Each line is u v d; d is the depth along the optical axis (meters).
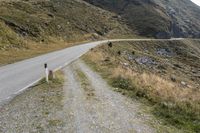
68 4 129.00
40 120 12.45
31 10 91.75
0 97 16.31
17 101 15.49
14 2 90.00
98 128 11.72
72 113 13.56
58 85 20.06
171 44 145.12
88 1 179.88
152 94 17.58
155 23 172.25
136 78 22.31
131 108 14.95
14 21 67.38
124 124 12.35
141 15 180.00
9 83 20.50
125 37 135.38
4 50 45.91
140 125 12.34
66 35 87.56
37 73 25.33
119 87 20.23
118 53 67.19
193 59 131.00
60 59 38.53
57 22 92.75
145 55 80.31
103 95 17.55
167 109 14.61
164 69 67.56
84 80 22.58
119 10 183.50
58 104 15.02
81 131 11.31
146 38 151.12
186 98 17.06
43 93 17.44
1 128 11.47
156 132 11.60
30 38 64.69
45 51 52.59
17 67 29.42
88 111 13.98
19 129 11.38
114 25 144.88
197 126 12.52
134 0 197.62
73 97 16.66
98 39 105.06
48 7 108.06
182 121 13.06
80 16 123.00
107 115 13.49
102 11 159.88
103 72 27.22
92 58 39.25
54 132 11.12
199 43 182.00
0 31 53.19
